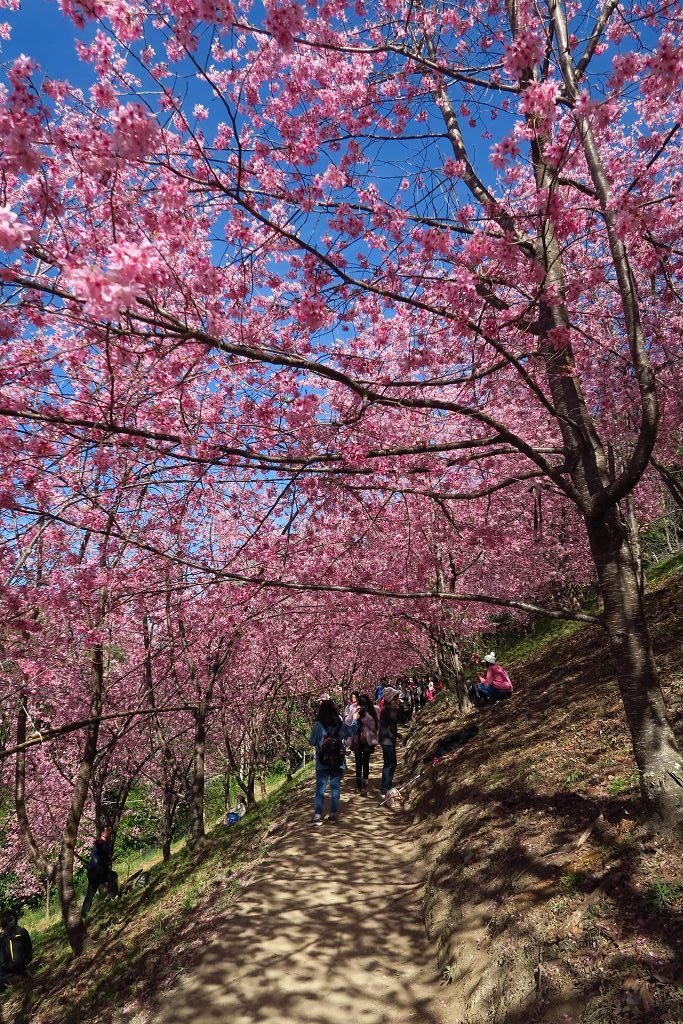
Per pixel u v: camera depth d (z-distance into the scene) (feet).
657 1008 10.04
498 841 20.20
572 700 31.68
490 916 16.42
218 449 15.20
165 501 25.32
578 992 11.41
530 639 70.95
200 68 11.39
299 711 74.59
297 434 19.31
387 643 63.93
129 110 9.37
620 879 13.99
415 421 25.95
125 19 11.01
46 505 19.94
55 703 46.21
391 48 16.78
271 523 26.71
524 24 18.07
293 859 28.09
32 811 63.36
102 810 47.21
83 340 13.55
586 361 27.58
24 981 31.78
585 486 17.88
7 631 22.72
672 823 14.61
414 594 16.69
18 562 21.18
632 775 19.15
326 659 65.92
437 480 30.01
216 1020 16.34
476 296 14.48
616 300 27.61
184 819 70.03
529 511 46.14
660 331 26.96
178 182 11.98
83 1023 20.71
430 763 40.78
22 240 8.23
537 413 36.55
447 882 20.66
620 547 16.84
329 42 17.37
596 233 17.98
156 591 19.40
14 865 67.00
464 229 16.11
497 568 56.49
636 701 15.83
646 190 13.43
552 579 67.46
